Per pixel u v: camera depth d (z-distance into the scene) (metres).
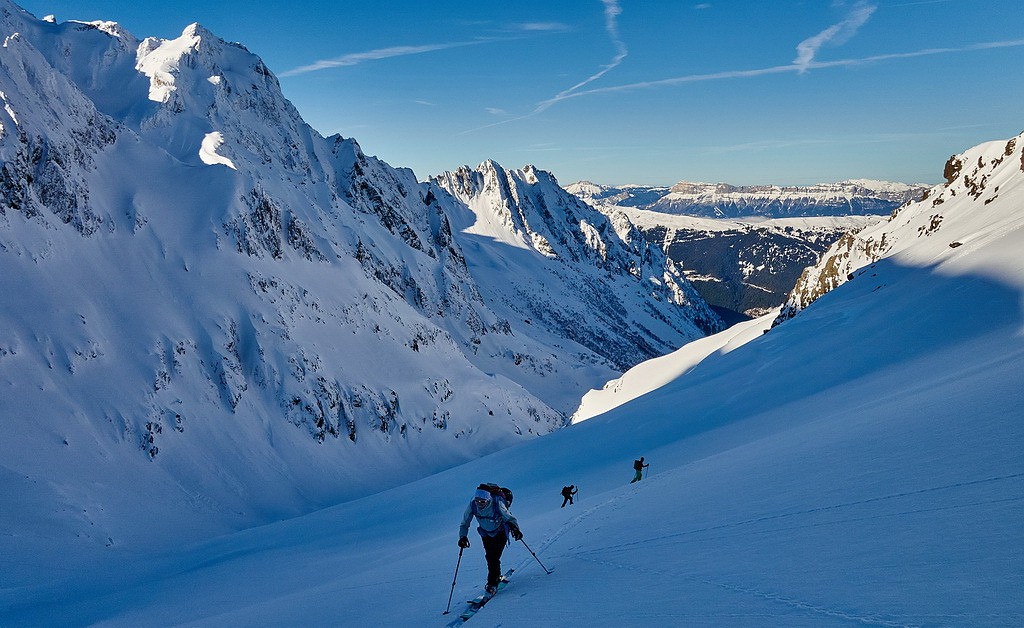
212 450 95.00
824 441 13.30
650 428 44.81
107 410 85.94
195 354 106.19
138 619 21.66
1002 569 4.39
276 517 88.94
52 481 70.19
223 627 11.46
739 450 19.30
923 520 6.20
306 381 117.06
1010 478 6.58
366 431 122.94
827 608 4.73
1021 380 11.72
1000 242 47.22
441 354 167.62
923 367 25.50
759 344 65.81
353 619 9.88
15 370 79.88
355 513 52.81
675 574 7.11
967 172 104.44
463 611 8.53
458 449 135.50
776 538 7.31
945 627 3.74
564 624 6.38
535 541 13.62
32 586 44.00
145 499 78.12
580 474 37.62
